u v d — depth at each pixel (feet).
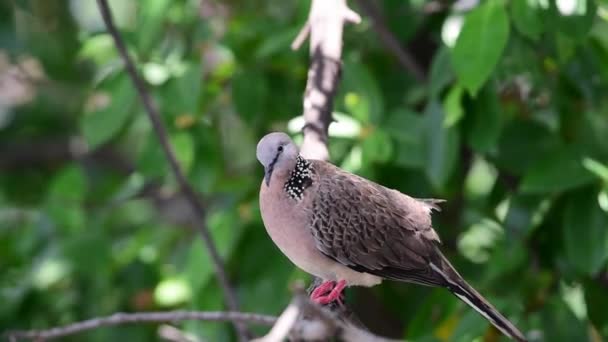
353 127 34.09
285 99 39.75
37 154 59.52
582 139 34.40
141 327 40.14
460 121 34.50
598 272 35.22
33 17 51.67
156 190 45.91
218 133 40.50
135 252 41.42
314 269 29.50
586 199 32.78
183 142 37.91
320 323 21.39
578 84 35.01
